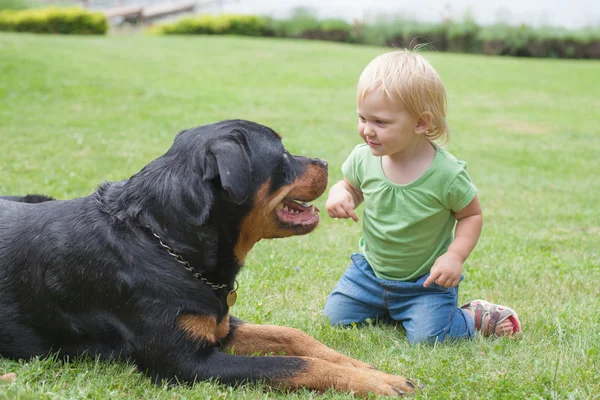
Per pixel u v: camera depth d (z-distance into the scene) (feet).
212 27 120.26
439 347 14.40
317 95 63.46
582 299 17.92
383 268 15.66
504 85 78.89
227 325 13.79
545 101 69.21
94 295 12.86
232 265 13.33
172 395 11.87
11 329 13.55
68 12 101.96
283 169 13.43
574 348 13.97
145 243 12.70
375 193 15.28
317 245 23.47
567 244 24.75
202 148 12.73
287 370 12.27
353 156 16.10
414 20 127.03
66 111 47.03
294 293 18.29
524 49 121.90
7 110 45.65
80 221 13.33
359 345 14.76
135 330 12.59
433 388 12.11
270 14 128.36
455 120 56.29
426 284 14.48
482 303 15.71
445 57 104.32
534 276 20.10
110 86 56.44
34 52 66.95
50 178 30.07
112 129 42.47
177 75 67.21
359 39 125.49
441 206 14.87
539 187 35.37
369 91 14.30
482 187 34.96
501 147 46.11
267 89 64.90
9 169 31.24
